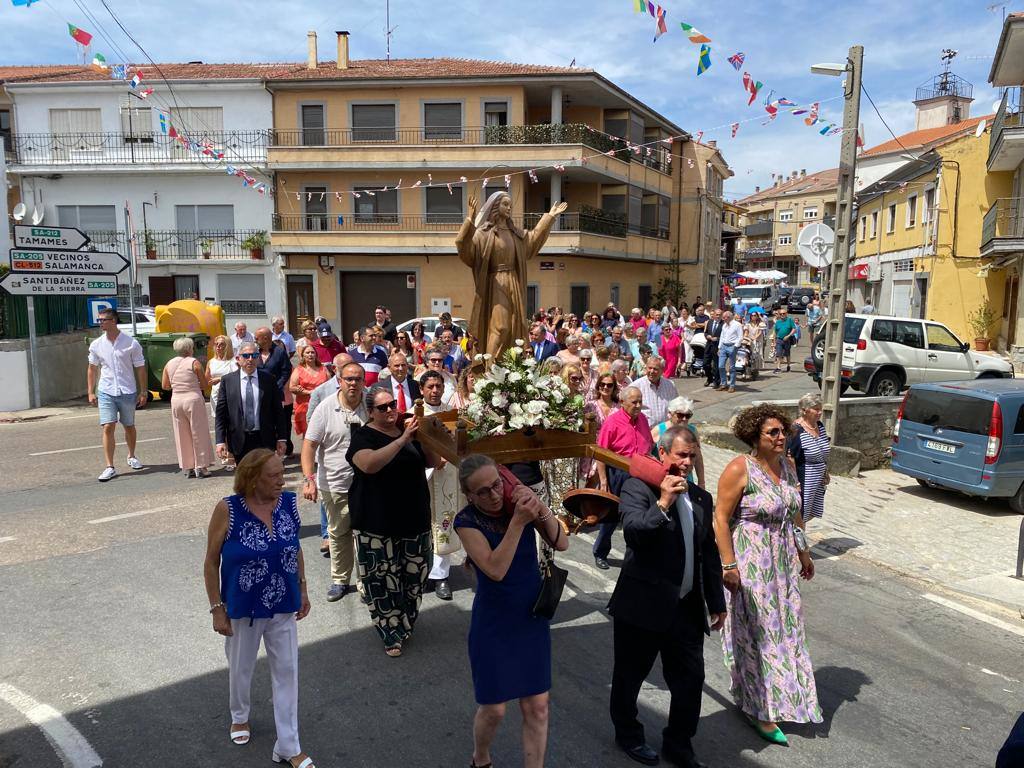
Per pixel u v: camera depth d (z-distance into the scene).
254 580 3.68
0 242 20.27
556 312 17.33
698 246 40.19
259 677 4.66
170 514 7.86
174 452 10.98
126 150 31.55
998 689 4.95
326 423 5.71
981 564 7.55
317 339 10.32
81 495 8.58
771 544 4.29
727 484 4.32
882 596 6.59
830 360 11.26
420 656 5.01
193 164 31.05
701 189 39.78
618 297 35.44
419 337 14.31
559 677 4.82
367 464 4.68
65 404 15.51
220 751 3.89
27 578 6.09
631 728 3.99
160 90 30.98
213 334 18.16
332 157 30.41
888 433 12.39
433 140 30.66
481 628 3.52
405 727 4.18
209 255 31.77
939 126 41.66
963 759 4.13
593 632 5.48
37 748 3.87
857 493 10.45
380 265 31.64
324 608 5.72
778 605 4.27
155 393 15.96
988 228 23.78
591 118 32.72
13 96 31.47
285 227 31.58
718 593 3.88
